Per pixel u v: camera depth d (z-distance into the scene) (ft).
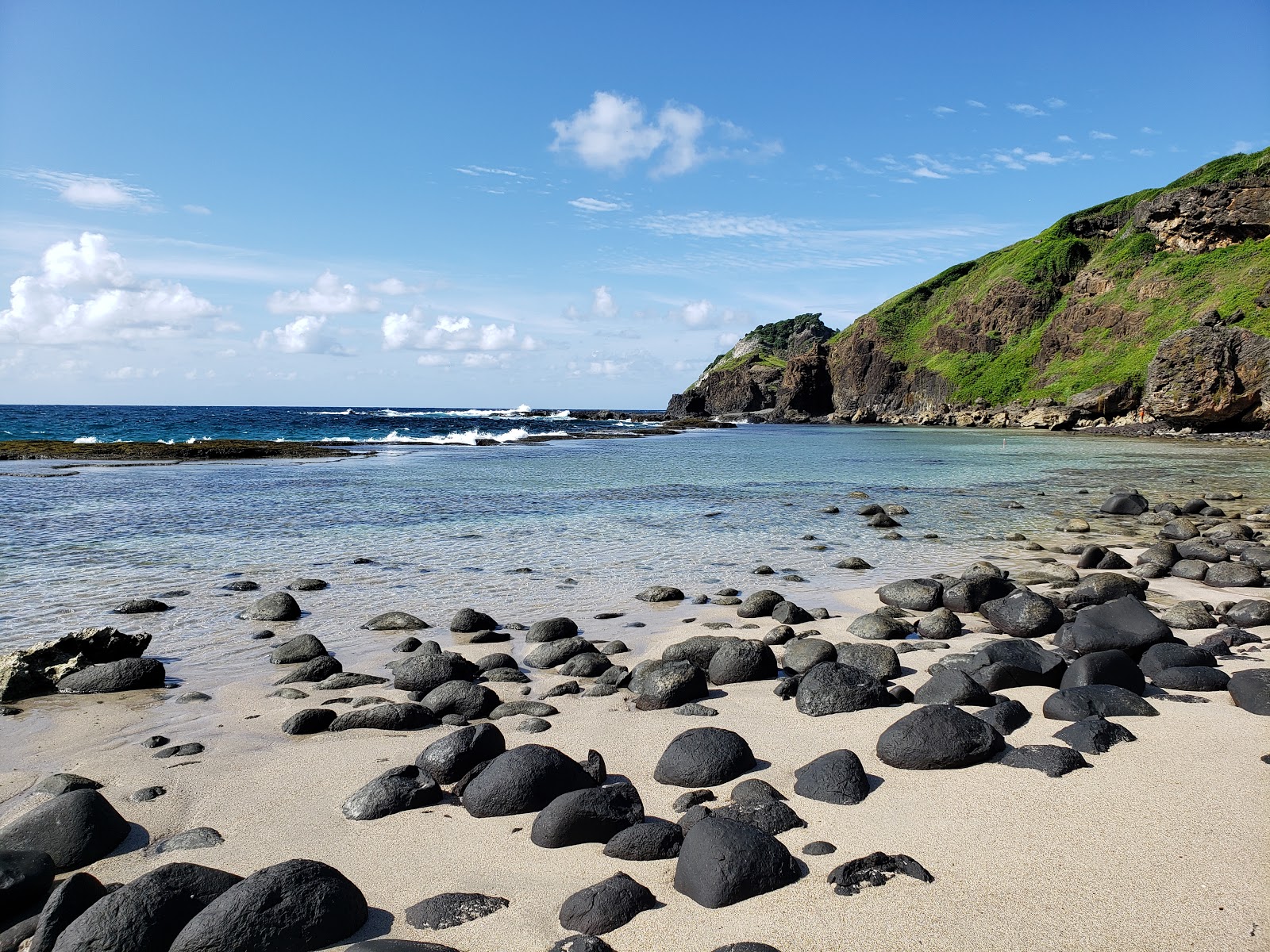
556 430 265.75
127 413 430.20
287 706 22.20
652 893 12.40
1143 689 21.72
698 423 356.79
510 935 11.44
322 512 63.87
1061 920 11.21
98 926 11.11
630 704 22.03
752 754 17.80
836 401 412.36
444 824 15.11
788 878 12.41
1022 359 328.08
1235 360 205.26
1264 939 10.64
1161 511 64.64
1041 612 29.27
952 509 68.39
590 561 44.55
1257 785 15.51
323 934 11.39
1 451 121.19
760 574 41.01
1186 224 291.38
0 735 20.07
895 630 29.07
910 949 10.75
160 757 18.57
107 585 37.81
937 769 16.65
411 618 31.09
